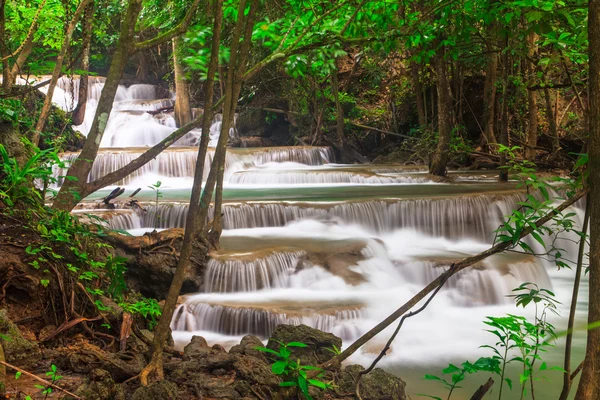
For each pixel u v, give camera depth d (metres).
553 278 10.81
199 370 4.24
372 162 23.00
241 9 4.08
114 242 8.18
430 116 23.92
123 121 23.50
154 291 8.23
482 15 6.59
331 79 22.22
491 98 21.12
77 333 4.68
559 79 11.88
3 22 7.13
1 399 3.38
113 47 26.53
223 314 7.65
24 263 4.80
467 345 7.47
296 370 3.27
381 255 9.74
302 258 9.13
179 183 17.03
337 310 7.71
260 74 22.39
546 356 7.11
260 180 16.88
